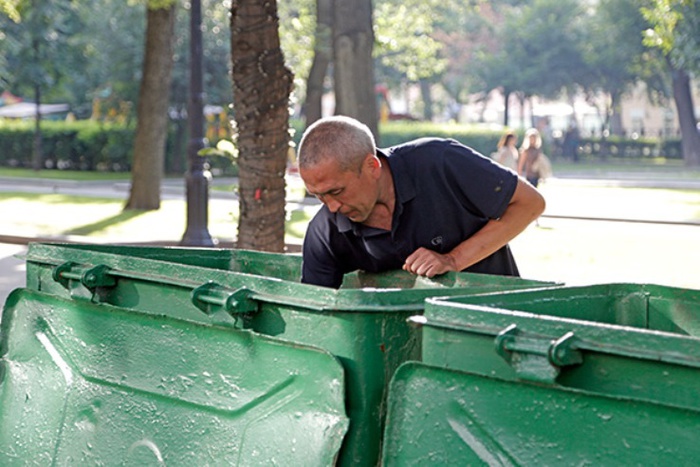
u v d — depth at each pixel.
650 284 3.73
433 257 4.27
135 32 47.09
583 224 22.30
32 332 4.26
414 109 81.38
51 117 67.62
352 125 4.21
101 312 3.95
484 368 2.88
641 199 30.11
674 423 2.54
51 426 4.05
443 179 4.46
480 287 3.47
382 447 3.17
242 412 3.42
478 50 69.81
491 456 2.82
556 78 65.94
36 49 47.12
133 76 46.78
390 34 33.47
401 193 4.42
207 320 3.58
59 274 4.12
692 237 19.56
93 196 30.20
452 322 2.93
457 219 4.50
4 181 38.12
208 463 3.47
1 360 4.36
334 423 3.17
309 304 3.26
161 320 3.71
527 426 2.77
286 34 31.00
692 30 38.28
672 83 58.84
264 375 3.38
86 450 3.88
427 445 2.94
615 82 65.88
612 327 2.67
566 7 65.88
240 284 3.51
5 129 48.56
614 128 79.31
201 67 17.28
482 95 77.31
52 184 37.00
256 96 10.46
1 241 18.67
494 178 4.46
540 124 82.81
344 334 3.20
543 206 4.59
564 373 2.75
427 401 2.95
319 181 4.18
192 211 17.53
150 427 3.68
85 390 3.96
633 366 2.65
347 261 4.68
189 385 3.59
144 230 20.00
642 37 57.62
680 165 59.12
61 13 47.53
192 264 5.03
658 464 2.56
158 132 25.03
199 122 17.50
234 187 10.91
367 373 3.18
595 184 38.25
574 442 2.69
